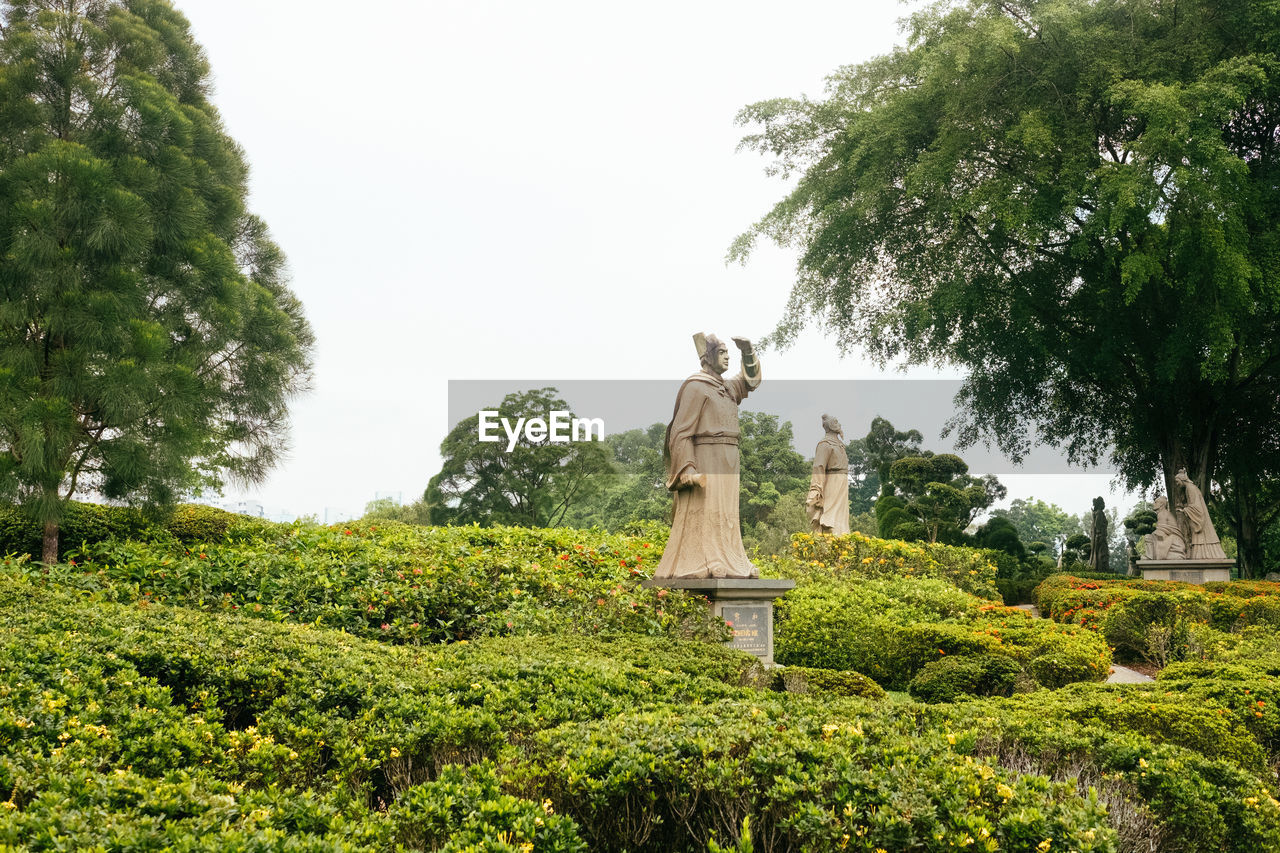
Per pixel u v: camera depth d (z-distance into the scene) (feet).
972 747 15.19
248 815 11.46
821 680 25.91
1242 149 70.44
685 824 12.91
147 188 39.22
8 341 36.55
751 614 32.83
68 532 40.29
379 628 31.89
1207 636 37.22
